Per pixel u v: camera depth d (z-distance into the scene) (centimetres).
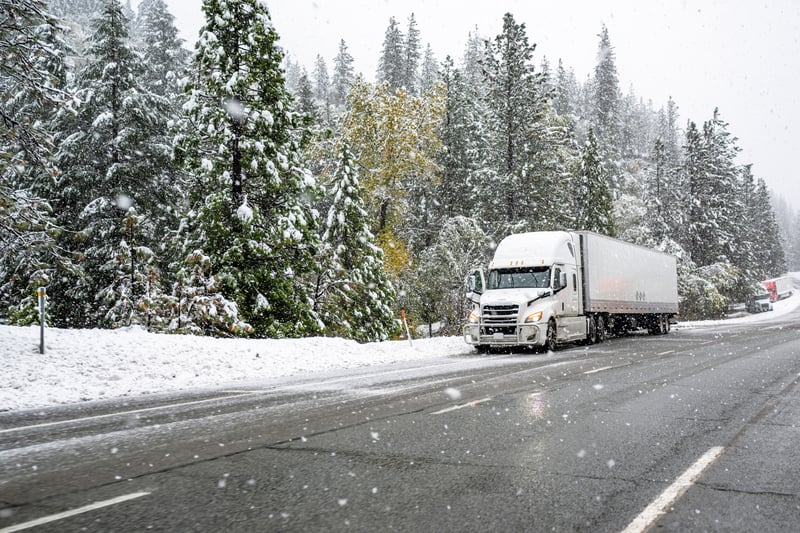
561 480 496
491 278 2066
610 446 619
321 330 2497
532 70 3819
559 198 4003
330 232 2916
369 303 2911
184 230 2356
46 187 2641
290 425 745
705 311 5594
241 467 545
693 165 5772
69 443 661
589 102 9531
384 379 1241
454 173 4322
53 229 1691
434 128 3916
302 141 2475
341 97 9488
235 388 1145
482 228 3966
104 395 1073
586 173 4506
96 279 2722
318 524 398
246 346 1652
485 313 1941
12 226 1611
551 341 1959
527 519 405
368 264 2898
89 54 2958
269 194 2364
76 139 2711
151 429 736
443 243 3719
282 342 1781
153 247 2816
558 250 2061
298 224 2327
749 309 7144
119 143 2772
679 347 2059
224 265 2234
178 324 2023
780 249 11069
